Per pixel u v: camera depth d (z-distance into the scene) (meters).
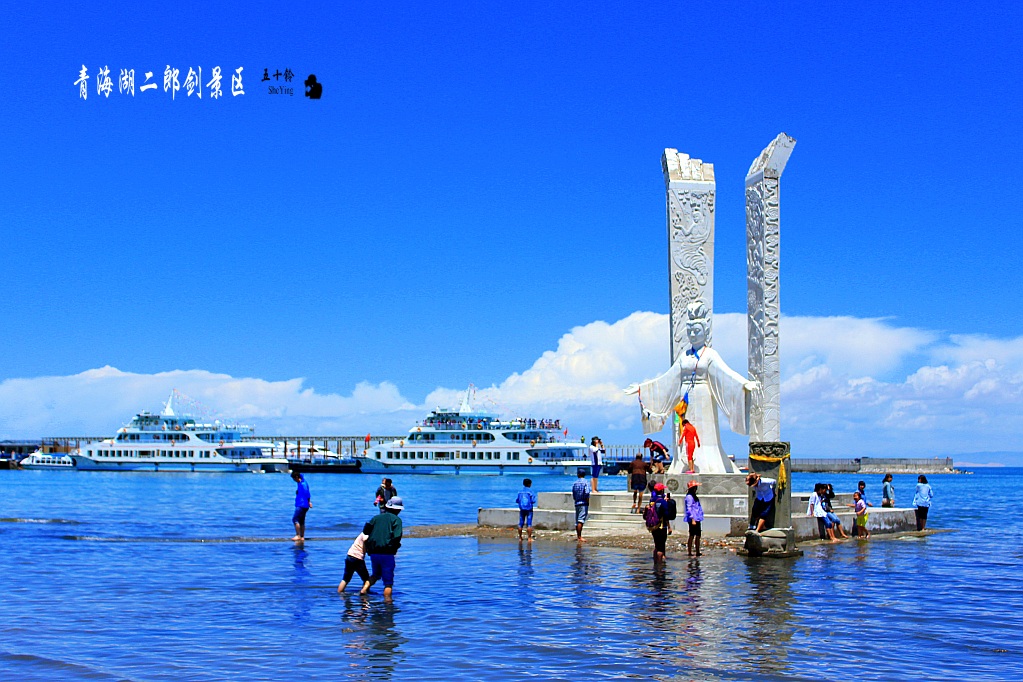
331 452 162.25
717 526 30.36
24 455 170.25
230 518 42.72
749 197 34.66
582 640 15.05
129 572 22.72
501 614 17.17
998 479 168.75
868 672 13.20
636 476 32.69
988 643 14.98
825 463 197.38
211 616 17.06
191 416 142.62
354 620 16.67
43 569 23.25
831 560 25.14
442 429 126.12
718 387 34.47
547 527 33.09
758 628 15.96
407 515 46.00
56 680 12.76
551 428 125.81
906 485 119.50
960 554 26.80
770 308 33.41
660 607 17.81
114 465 139.38
